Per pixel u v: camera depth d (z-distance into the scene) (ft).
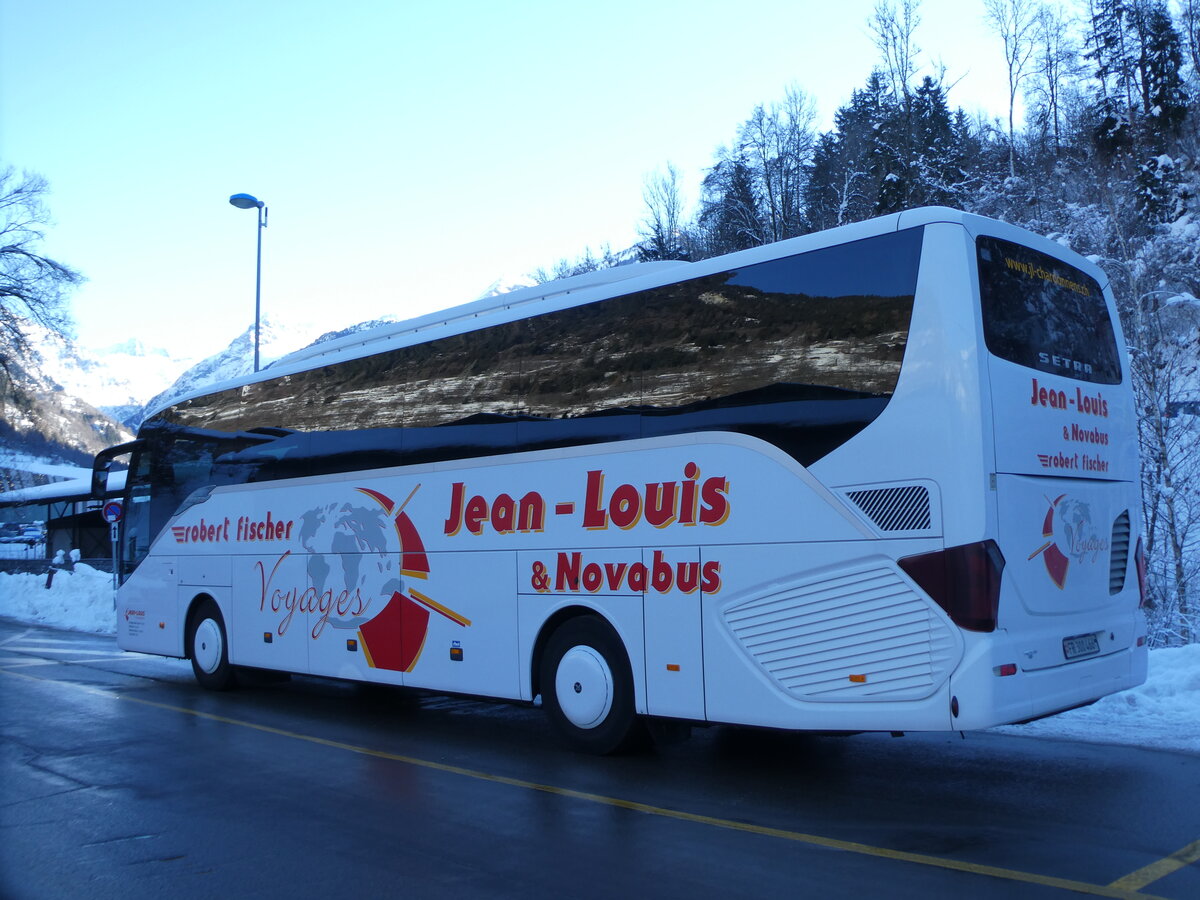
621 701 25.22
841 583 20.72
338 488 33.99
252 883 16.90
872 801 21.26
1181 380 43.37
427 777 24.57
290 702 37.60
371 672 32.07
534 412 27.63
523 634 27.35
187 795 23.07
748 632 22.22
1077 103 138.41
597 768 25.12
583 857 17.85
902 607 19.83
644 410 24.84
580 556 25.89
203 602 40.73
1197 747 24.72
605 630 25.54
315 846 18.92
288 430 36.70
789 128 167.84
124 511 45.85
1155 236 68.33
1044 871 16.37
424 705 36.88
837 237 21.89
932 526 19.53
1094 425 22.70
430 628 30.07
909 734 28.35
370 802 22.16
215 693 39.91
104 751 28.25
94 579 87.35
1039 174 111.96
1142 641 23.53
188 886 16.83
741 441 22.70
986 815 19.85
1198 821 19.04
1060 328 22.38
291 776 24.93
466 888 16.37
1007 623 19.38
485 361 29.37
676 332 24.52
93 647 58.29
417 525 30.76
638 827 19.70
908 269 20.62
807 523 21.34
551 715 26.78
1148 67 132.77
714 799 21.84
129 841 19.47
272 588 36.60
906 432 20.04
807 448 21.54
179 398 43.93
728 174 167.73
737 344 23.20
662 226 168.96
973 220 20.72
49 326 141.49
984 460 19.39
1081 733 26.66
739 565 22.43
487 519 28.53
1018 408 20.36
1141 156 103.09
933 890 15.58
